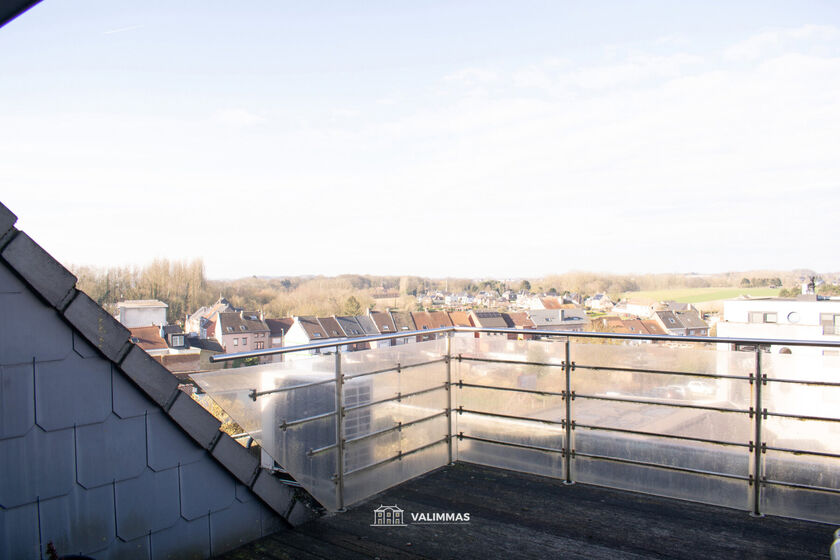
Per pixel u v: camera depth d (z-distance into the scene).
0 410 2.16
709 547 3.10
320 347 3.52
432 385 4.51
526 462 4.37
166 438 2.71
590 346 4.08
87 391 2.42
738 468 3.61
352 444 3.77
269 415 3.22
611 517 3.52
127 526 2.55
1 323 2.16
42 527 2.27
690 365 3.74
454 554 3.03
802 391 3.40
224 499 2.99
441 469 4.50
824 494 3.37
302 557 2.96
